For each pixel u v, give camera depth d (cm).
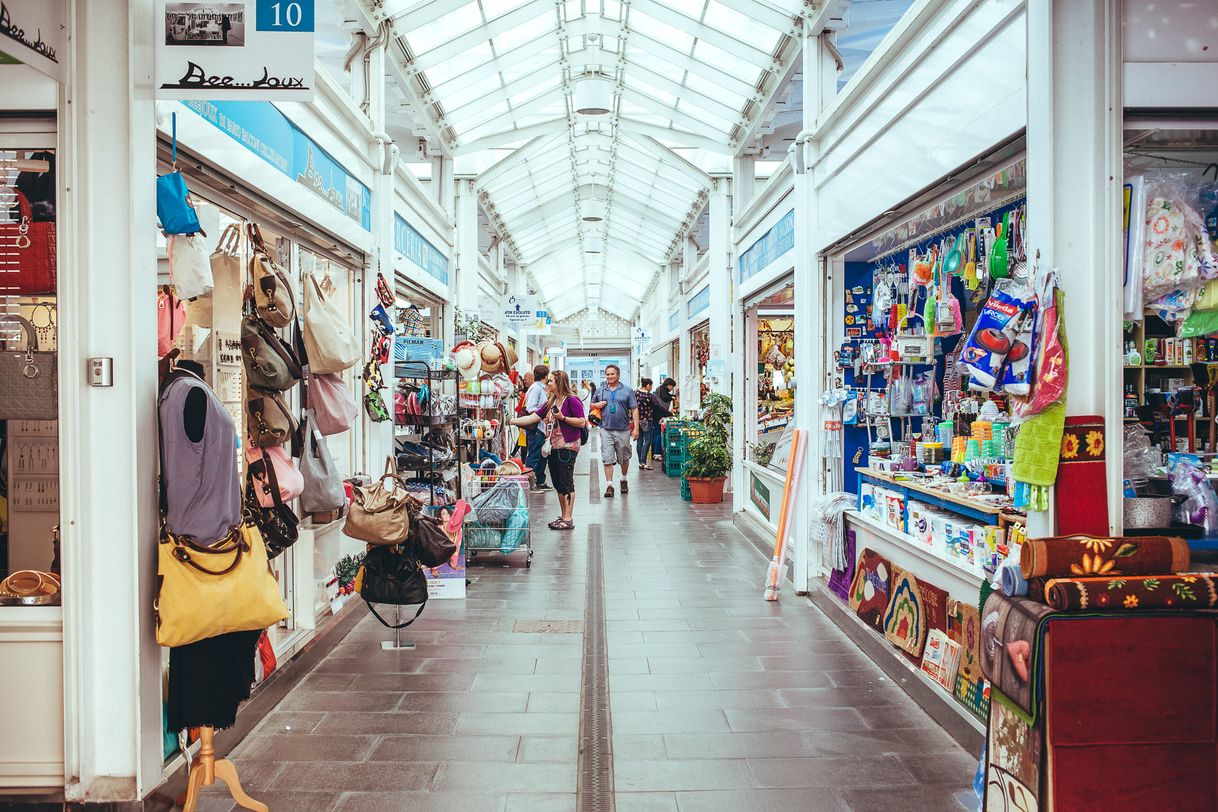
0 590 304
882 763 336
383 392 639
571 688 426
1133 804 231
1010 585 253
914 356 529
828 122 561
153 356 299
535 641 509
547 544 836
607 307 3772
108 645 289
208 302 364
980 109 342
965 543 375
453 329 1034
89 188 286
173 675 292
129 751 290
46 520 360
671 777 325
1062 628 231
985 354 288
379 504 454
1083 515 274
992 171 366
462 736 365
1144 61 280
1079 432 275
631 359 3872
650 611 577
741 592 631
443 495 650
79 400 285
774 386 1103
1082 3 278
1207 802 233
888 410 572
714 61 789
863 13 602
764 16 625
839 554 553
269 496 354
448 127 950
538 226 1816
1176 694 232
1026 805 239
